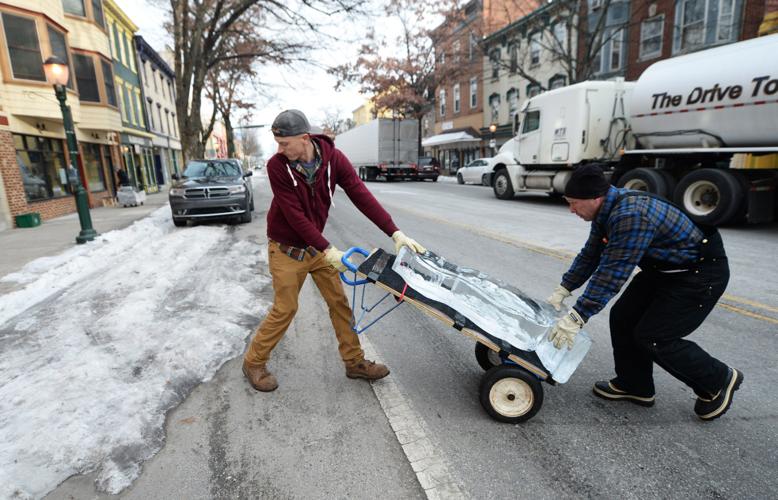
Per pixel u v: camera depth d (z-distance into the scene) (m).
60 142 14.61
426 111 33.59
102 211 15.02
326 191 2.71
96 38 16.95
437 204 13.59
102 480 2.14
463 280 2.82
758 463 2.21
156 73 29.31
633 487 2.07
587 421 2.59
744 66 7.58
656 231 2.19
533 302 2.86
